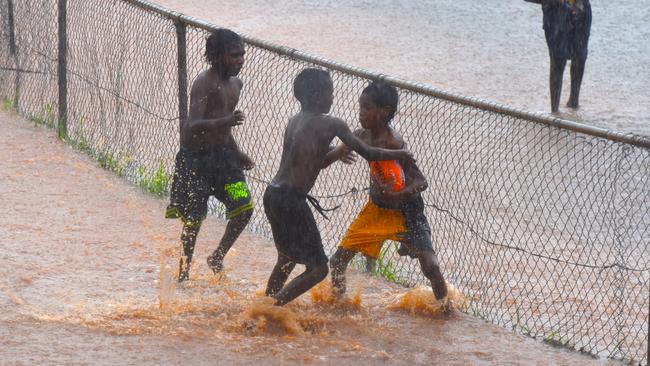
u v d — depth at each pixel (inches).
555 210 1413.6
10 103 1761.8
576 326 1008.9
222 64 998.4
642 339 980.6
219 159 1013.8
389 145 928.9
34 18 1753.2
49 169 1413.6
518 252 1242.6
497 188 1493.6
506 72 2346.2
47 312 911.0
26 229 1157.7
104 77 1662.2
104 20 1769.2
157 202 1301.7
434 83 2220.7
